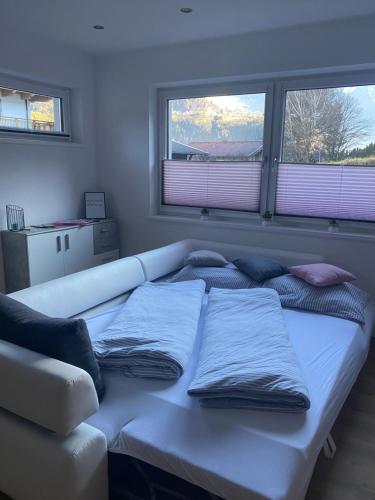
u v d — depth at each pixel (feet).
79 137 13.29
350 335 7.48
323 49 9.87
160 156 13.24
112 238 13.62
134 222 13.70
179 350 6.02
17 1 8.63
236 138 11.98
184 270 10.36
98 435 4.61
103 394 5.49
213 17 9.48
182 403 5.24
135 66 12.52
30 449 4.53
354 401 7.70
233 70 11.03
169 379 5.76
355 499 5.42
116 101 13.11
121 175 13.61
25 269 10.79
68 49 12.17
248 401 5.13
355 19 9.41
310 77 10.66
